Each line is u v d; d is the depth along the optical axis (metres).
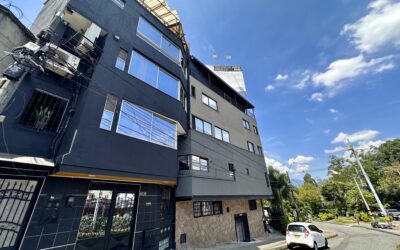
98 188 6.74
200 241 11.20
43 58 5.89
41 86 6.28
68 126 6.35
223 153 14.34
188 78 13.93
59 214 5.45
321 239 12.37
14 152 5.25
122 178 6.91
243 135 18.48
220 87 18.97
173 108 9.95
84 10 7.48
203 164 12.11
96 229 6.30
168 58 10.96
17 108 5.62
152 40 10.41
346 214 40.09
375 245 12.80
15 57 5.44
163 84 10.03
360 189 36.53
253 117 22.92
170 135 9.45
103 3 8.40
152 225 7.91
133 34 9.25
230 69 24.72
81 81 7.16
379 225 22.98
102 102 6.89
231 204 15.12
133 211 7.58
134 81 8.39
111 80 7.44
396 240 14.34
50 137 6.16
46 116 6.22
